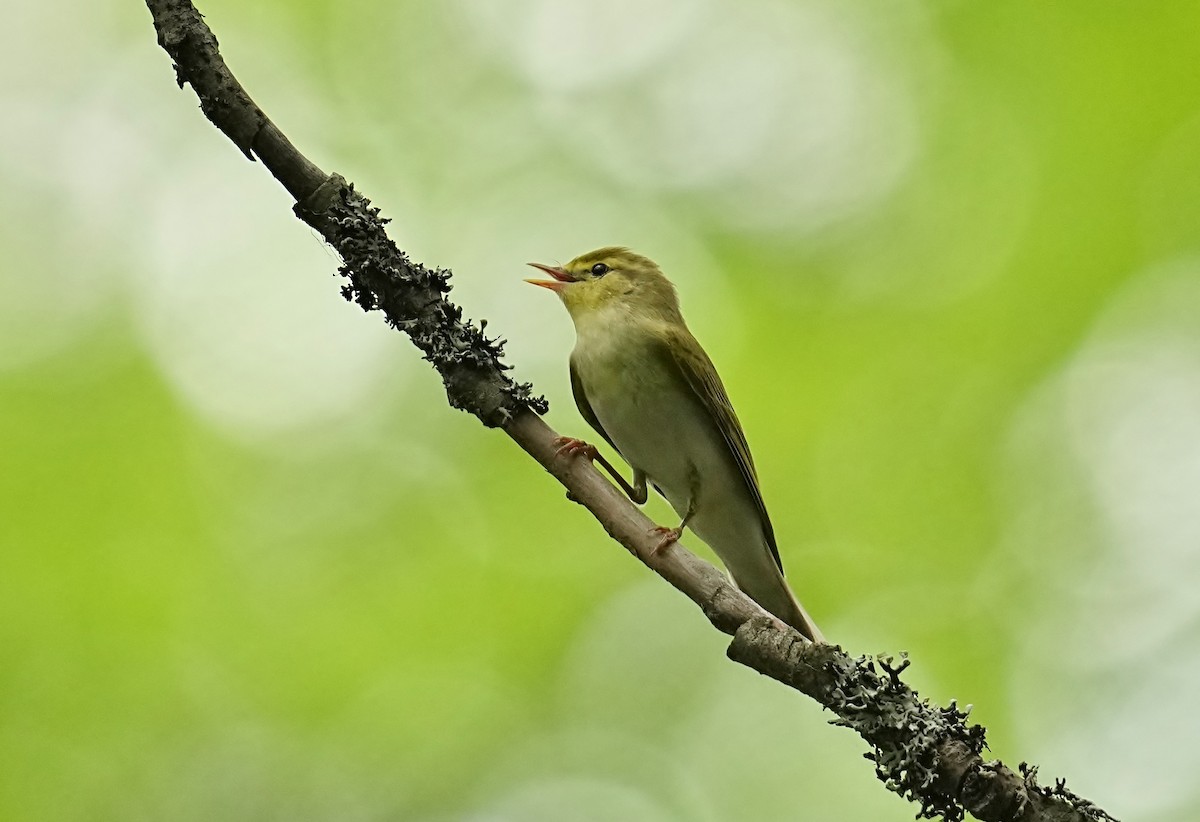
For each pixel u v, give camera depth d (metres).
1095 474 12.68
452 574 12.41
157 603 11.93
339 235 6.84
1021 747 11.53
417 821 11.34
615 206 14.60
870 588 12.46
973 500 12.71
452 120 15.02
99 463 12.56
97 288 13.42
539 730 11.88
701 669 12.38
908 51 15.05
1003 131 14.22
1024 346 13.25
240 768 11.18
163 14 6.63
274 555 12.29
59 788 10.84
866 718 5.80
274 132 6.77
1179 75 13.66
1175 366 12.95
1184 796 11.03
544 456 6.70
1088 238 13.46
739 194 14.59
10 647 11.52
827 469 13.07
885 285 13.82
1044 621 12.11
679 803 11.60
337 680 11.84
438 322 6.81
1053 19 14.33
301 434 12.95
